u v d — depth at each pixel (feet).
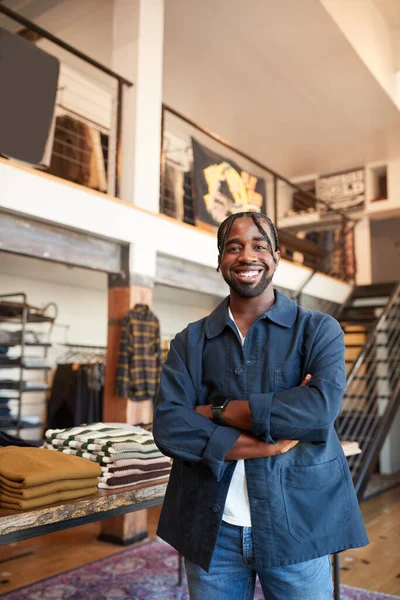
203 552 4.13
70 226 13.19
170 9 18.62
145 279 15.17
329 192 32.63
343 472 4.30
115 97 16.35
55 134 17.15
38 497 5.33
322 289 25.46
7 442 7.79
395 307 25.94
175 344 4.80
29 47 13.32
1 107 12.62
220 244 4.66
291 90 23.82
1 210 11.89
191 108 25.84
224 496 4.15
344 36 19.88
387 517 16.80
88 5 18.39
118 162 15.62
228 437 4.05
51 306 22.02
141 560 12.37
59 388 20.49
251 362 4.41
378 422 18.38
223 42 20.56
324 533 4.05
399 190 30.04
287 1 18.06
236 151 21.33
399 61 25.11
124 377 14.23
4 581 11.01
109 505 5.90
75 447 6.89
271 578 4.09
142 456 6.80
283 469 4.12
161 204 17.25
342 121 26.40
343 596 10.11
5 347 18.01
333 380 4.08
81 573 11.48
